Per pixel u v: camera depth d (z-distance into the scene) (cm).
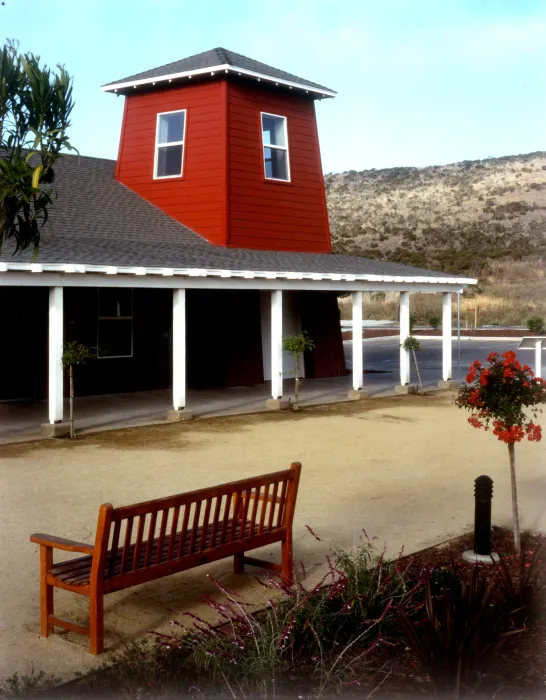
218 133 1898
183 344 1443
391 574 537
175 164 2030
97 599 491
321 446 1218
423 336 4041
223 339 1998
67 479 977
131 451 1160
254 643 456
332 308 2283
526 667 466
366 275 1739
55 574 517
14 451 1152
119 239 1653
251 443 1235
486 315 4816
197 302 2034
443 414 1560
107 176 2108
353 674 458
